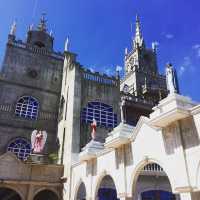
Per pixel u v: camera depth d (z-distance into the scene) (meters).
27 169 23.25
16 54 34.03
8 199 27.02
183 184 10.54
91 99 29.77
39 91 33.22
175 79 12.16
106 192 22.45
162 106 11.92
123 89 50.56
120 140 14.98
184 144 11.00
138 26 59.00
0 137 28.42
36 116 31.44
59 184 23.91
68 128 27.03
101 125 28.91
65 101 30.70
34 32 40.34
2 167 22.28
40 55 35.69
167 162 11.74
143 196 22.05
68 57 34.16
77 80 29.38
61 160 26.22
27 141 29.50
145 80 47.19
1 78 31.52
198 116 10.51
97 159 18.84
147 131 13.58
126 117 32.75
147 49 55.06
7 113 29.92
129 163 14.77
